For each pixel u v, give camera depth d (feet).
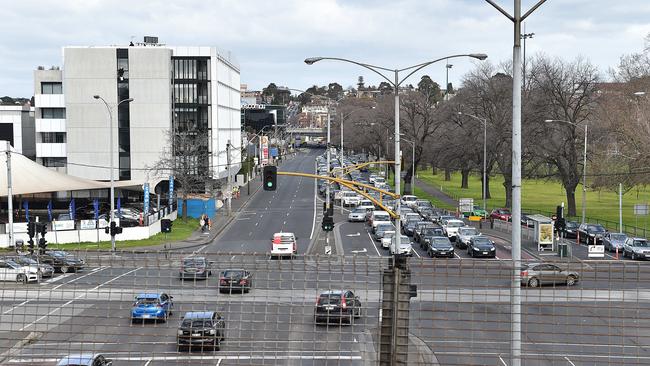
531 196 350.64
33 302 63.62
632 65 275.39
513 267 51.31
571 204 251.80
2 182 216.54
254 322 62.90
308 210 286.66
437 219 236.63
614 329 74.59
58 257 64.59
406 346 49.62
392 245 169.48
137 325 64.03
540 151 254.68
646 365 64.03
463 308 71.92
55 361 63.05
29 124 378.32
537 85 271.49
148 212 222.89
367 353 59.82
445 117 334.24
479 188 402.93
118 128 320.91
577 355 64.18
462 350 67.41
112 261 61.98
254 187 390.63
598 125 249.96
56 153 332.60
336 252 178.50
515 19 50.06
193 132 318.86
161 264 66.90
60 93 334.65
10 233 170.09
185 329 61.77
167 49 321.93
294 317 71.05
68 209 272.31
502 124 282.36
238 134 448.65
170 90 324.39
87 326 65.92
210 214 261.44
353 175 444.55
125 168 321.93
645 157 204.03
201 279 63.21
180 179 264.11
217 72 344.08
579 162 250.98
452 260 56.18
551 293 69.36
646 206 192.95
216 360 62.90
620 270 61.52
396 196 102.12
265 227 236.22
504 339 66.95
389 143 422.82
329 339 68.18
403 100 359.66
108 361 65.82
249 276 63.82
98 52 319.47
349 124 597.93
